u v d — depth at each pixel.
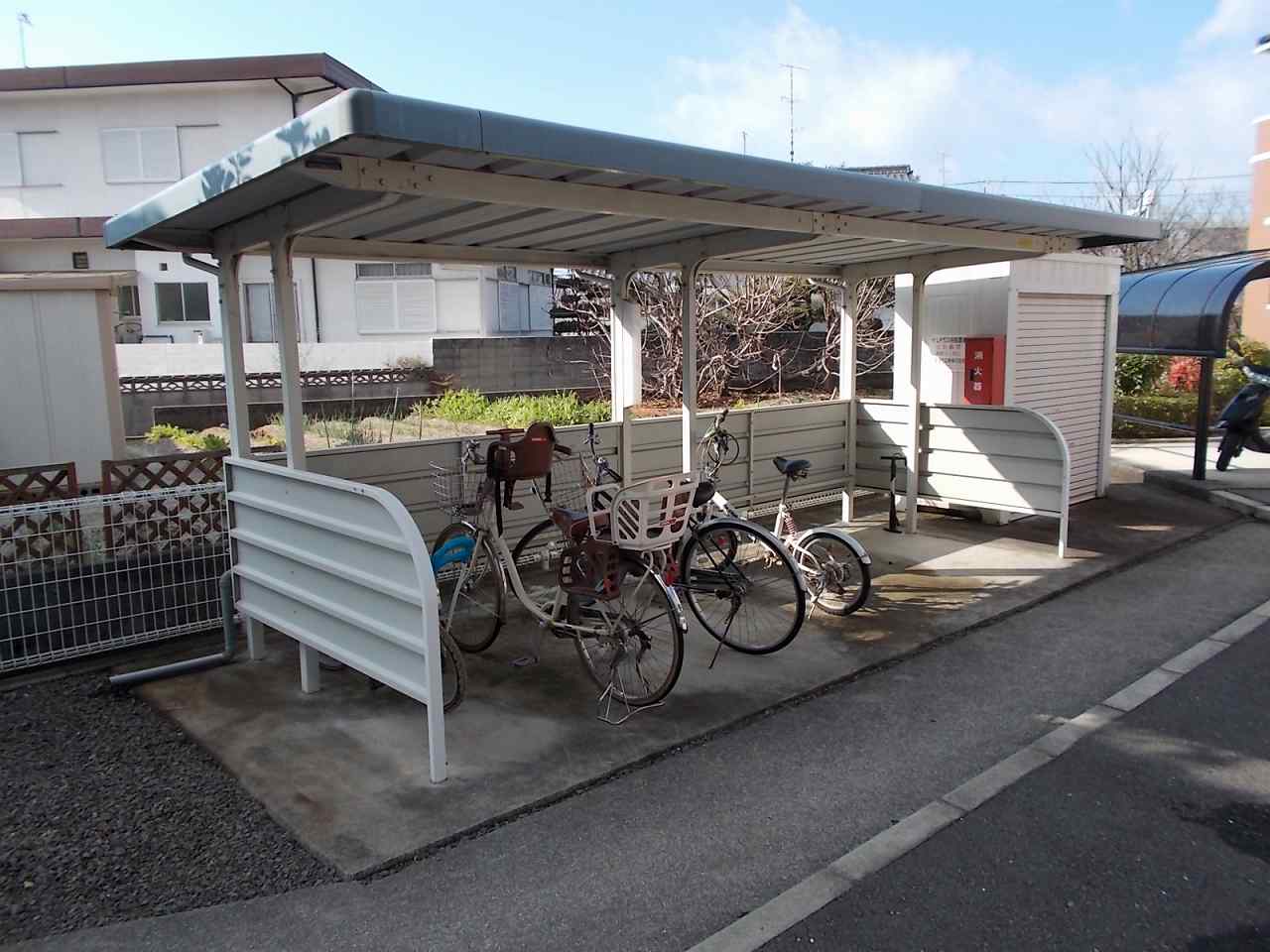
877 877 2.77
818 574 5.26
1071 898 2.66
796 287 14.44
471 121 2.85
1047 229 5.47
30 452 7.06
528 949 2.46
